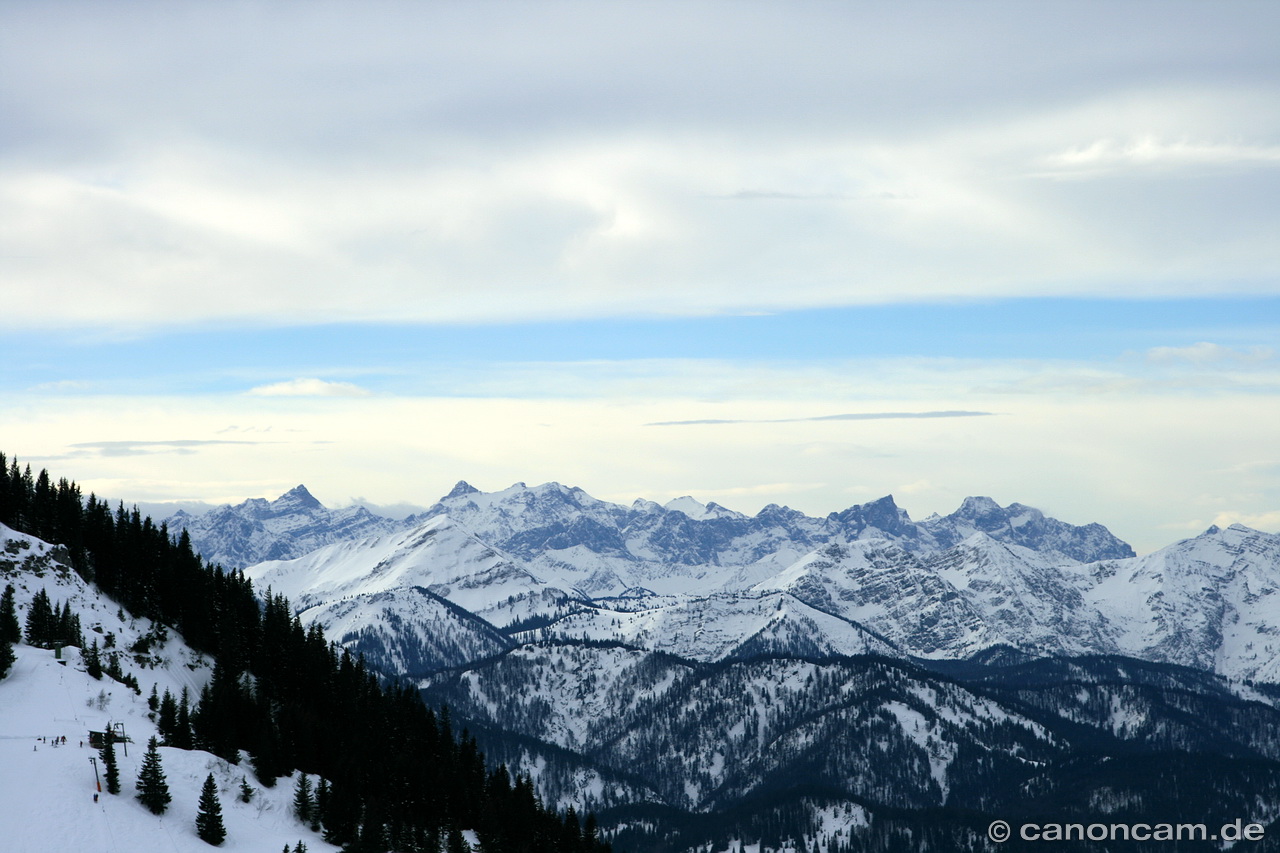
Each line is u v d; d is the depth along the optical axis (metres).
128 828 173.00
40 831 164.38
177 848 174.00
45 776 177.25
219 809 182.75
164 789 181.75
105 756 181.38
